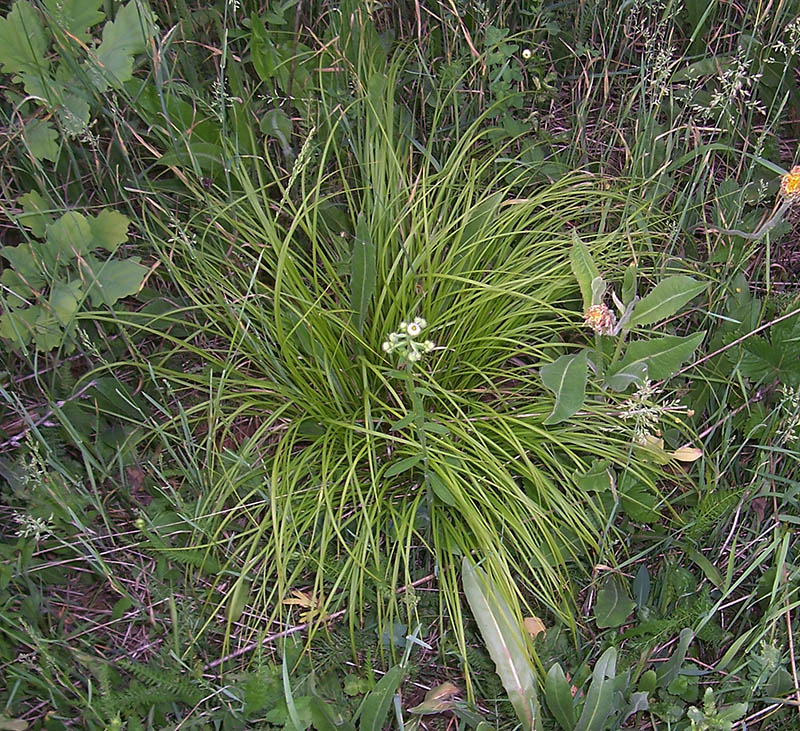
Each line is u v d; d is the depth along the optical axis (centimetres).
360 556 70
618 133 93
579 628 74
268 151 88
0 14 82
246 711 63
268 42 81
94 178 81
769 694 67
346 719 66
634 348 66
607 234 87
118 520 77
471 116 96
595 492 77
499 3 95
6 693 65
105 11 82
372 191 88
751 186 90
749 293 87
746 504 78
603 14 96
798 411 73
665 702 67
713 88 96
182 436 79
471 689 66
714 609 66
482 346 80
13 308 71
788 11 90
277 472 70
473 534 73
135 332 83
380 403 76
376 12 96
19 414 74
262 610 73
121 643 71
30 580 69
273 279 87
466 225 83
